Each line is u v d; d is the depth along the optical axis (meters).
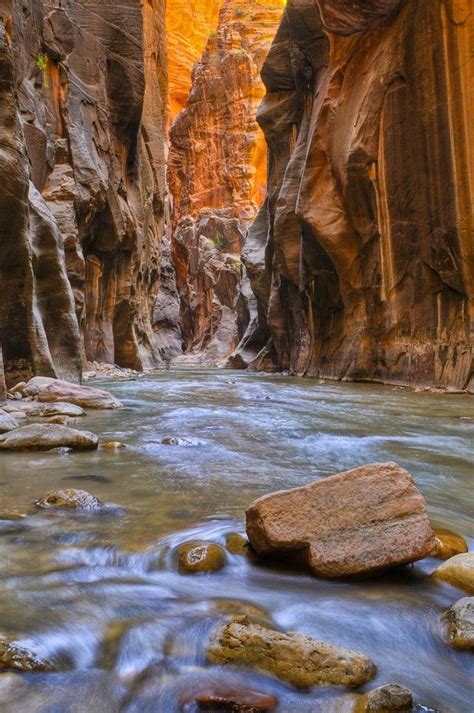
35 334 10.91
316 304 22.34
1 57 9.50
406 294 16.58
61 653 2.12
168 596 2.62
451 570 2.86
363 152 16.67
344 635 2.33
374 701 1.84
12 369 10.63
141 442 6.49
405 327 16.69
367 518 3.09
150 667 2.07
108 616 2.40
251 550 3.19
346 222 18.50
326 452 6.16
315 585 2.82
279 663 2.07
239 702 1.87
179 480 4.70
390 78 15.92
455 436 7.52
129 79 24.33
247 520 3.20
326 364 21.73
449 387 14.80
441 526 3.65
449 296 15.28
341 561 2.90
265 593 2.70
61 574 2.81
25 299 10.65
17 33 16.30
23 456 5.61
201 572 2.90
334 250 18.83
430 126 14.96
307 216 19.39
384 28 16.80
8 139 9.69
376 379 18.25
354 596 2.69
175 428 7.73
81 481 4.61
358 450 6.33
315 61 20.94
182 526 3.50
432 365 15.59
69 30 20.19
